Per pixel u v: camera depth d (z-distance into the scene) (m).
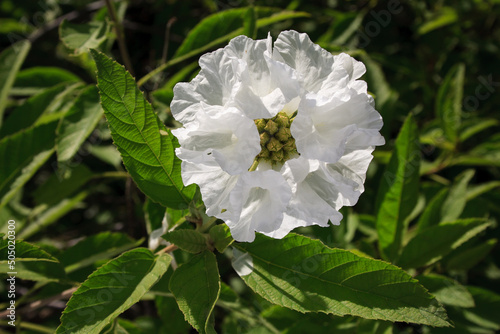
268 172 0.24
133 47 0.54
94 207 0.54
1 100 0.39
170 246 0.29
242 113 0.24
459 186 0.38
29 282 0.48
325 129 0.25
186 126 0.26
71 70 0.55
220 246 0.27
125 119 0.27
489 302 0.36
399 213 0.35
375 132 0.25
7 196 0.35
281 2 0.49
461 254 0.38
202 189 0.25
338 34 0.43
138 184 0.28
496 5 0.52
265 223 0.25
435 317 0.26
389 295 0.26
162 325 0.41
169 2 0.52
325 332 0.35
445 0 0.53
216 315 0.44
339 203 0.26
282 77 0.25
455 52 0.53
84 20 0.52
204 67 0.26
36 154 0.36
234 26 0.37
